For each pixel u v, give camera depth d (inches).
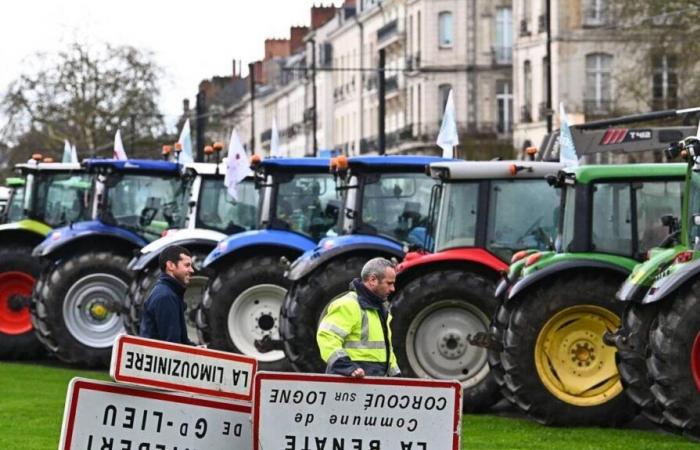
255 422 717.9
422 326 1215.6
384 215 1333.7
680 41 3607.3
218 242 1509.6
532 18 4603.8
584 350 1127.6
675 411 1005.8
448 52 5260.8
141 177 1617.9
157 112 5644.7
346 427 716.7
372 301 833.5
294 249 1421.0
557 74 4436.5
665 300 1011.9
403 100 5506.9
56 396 1341.0
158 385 725.9
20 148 5605.3
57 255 1619.1
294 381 718.5
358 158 1338.6
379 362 830.5
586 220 1135.0
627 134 1333.7
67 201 1728.6
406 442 715.4
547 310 1123.9
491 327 1157.7
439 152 5206.7
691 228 1036.5
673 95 3941.9
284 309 1300.4
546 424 1128.2
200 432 731.4
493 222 1232.8
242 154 1496.1
